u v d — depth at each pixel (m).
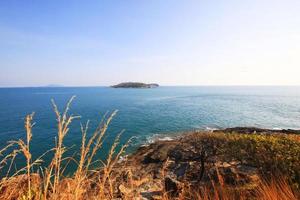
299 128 49.94
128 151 28.14
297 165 8.45
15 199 2.32
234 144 14.62
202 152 11.21
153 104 98.38
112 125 48.62
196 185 6.42
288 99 142.12
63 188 2.33
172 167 15.12
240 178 7.18
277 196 3.58
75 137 34.38
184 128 46.88
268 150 11.52
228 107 88.75
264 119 61.22
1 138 32.81
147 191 8.34
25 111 71.75
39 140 32.72
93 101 114.25
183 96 161.62
